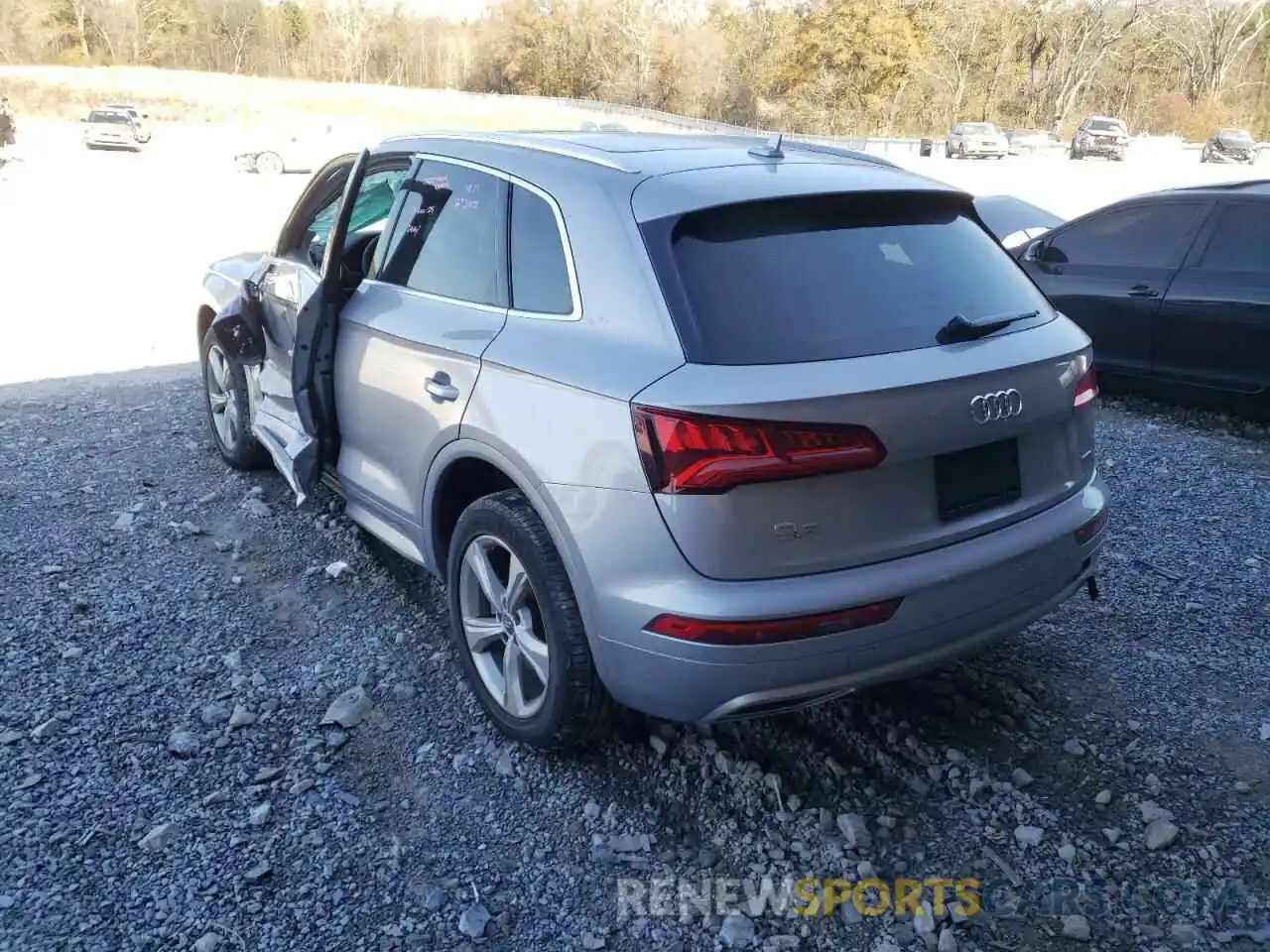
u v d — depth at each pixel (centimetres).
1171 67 8006
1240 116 7431
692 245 302
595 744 345
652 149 361
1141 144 5253
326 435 438
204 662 387
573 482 296
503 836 306
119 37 10800
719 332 286
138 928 267
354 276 446
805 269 305
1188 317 723
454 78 10425
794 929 277
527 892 286
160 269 1364
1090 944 274
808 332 290
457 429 344
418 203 409
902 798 326
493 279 355
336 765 334
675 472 273
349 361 415
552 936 272
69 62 10481
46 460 584
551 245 335
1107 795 326
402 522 399
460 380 345
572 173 339
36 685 367
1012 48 7819
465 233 376
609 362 295
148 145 3878
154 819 305
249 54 11250
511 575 333
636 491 282
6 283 1236
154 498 533
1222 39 7800
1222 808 323
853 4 7088
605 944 271
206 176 2952
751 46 8150
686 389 274
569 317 319
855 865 298
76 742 337
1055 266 812
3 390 739
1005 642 418
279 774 328
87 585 440
